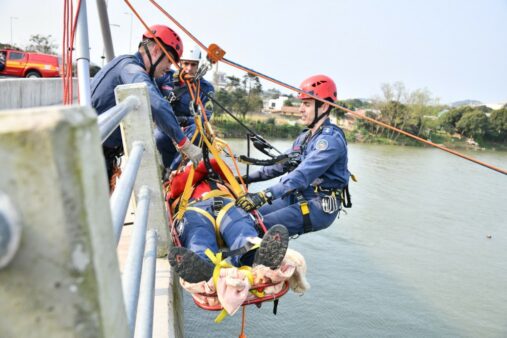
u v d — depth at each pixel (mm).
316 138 3355
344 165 3346
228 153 3193
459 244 10453
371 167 21703
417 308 6875
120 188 1413
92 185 536
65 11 3055
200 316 6043
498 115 44156
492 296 7570
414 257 9203
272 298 2318
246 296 2121
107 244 596
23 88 8711
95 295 543
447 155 31219
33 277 516
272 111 47906
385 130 41781
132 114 2531
